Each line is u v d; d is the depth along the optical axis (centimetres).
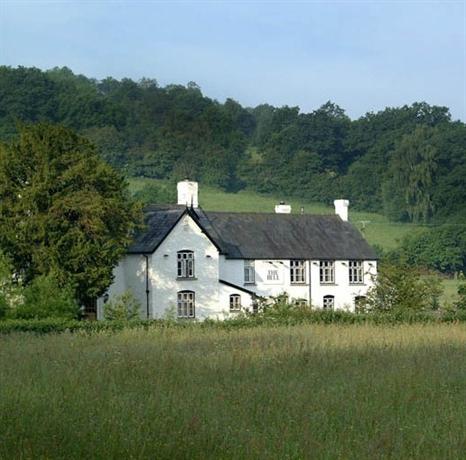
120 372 2941
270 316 5850
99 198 6588
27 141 6706
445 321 5869
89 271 6544
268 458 1766
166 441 1850
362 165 18175
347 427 2064
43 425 1983
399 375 2869
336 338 4266
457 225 13575
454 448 1877
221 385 2672
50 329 5128
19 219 6544
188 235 7762
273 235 8644
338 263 8775
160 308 7594
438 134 17362
